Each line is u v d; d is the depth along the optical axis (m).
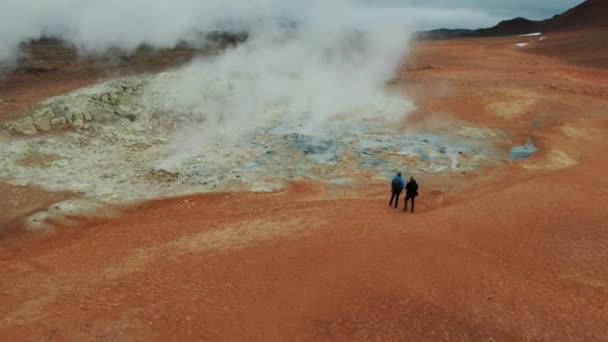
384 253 11.21
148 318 8.92
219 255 11.45
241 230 12.96
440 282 9.98
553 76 39.88
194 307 9.26
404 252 11.25
